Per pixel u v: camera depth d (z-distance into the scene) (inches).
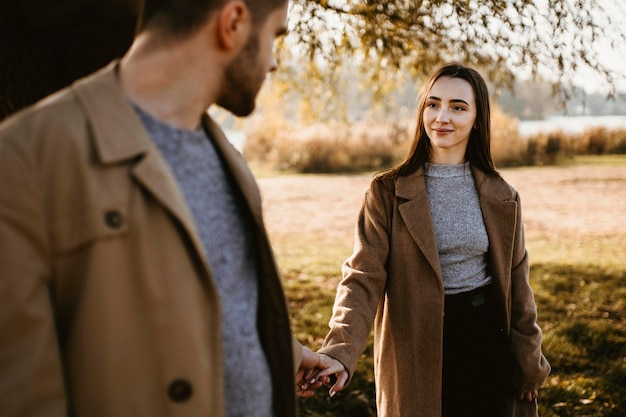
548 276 257.6
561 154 780.6
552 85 169.0
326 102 281.7
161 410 38.0
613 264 282.0
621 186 567.5
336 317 79.0
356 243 84.7
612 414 133.0
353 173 725.3
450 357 80.5
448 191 84.7
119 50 74.8
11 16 66.9
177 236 38.7
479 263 83.4
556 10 153.5
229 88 43.6
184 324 38.3
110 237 36.2
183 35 40.8
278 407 51.8
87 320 36.3
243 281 46.8
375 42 189.6
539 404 136.3
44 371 33.8
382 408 83.8
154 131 40.6
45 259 35.1
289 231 401.4
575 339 179.5
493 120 774.5
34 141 35.0
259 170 766.5
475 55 183.3
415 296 80.5
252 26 41.9
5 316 32.9
